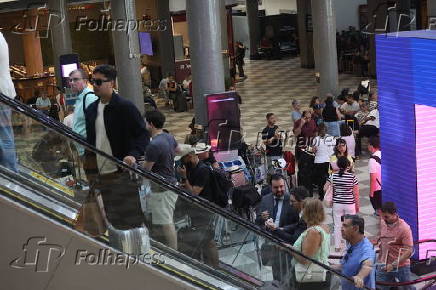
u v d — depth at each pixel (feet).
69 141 19.70
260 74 111.04
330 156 45.37
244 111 82.79
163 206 20.54
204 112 49.60
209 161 37.55
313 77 103.86
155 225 20.51
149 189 20.35
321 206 25.46
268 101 88.12
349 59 105.50
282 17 128.98
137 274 20.08
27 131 19.63
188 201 20.92
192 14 49.06
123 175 20.08
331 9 74.74
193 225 21.03
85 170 19.84
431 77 36.19
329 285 23.12
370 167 42.09
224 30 90.99
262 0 138.00
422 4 93.71
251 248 21.85
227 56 91.66
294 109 60.70
